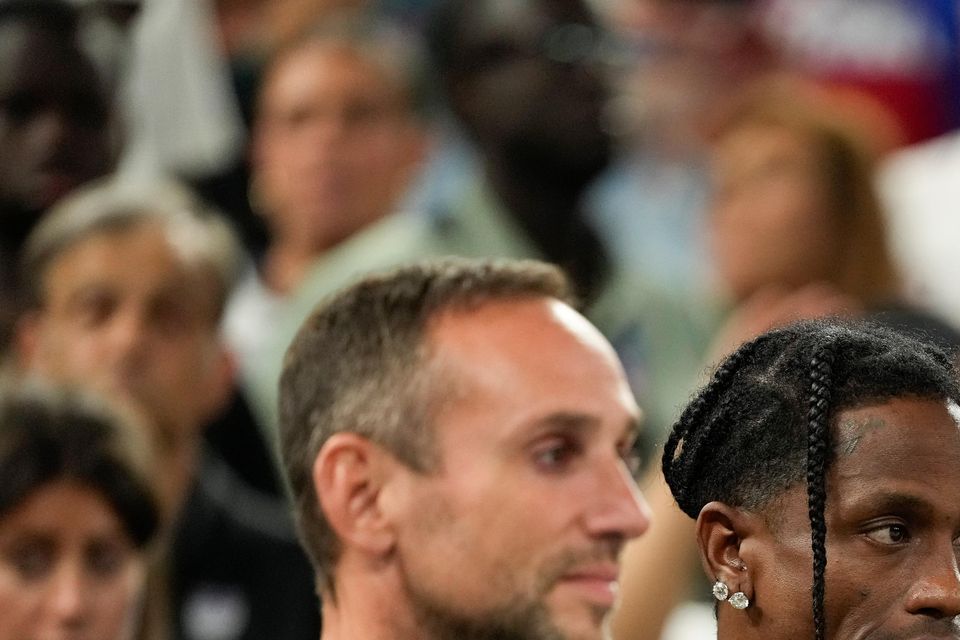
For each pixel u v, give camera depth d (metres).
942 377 7.58
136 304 15.03
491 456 9.47
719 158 18.30
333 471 9.77
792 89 19.08
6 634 11.98
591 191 19.06
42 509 12.05
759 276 17.52
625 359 17.72
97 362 14.87
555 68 17.86
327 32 19.30
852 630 7.38
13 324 15.55
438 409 9.59
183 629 14.84
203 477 15.63
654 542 13.51
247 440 16.83
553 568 9.37
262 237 19.55
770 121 17.78
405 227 18.06
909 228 22.50
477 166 18.20
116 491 12.27
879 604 7.35
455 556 9.47
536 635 9.35
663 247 21.62
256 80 20.06
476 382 9.58
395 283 10.02
